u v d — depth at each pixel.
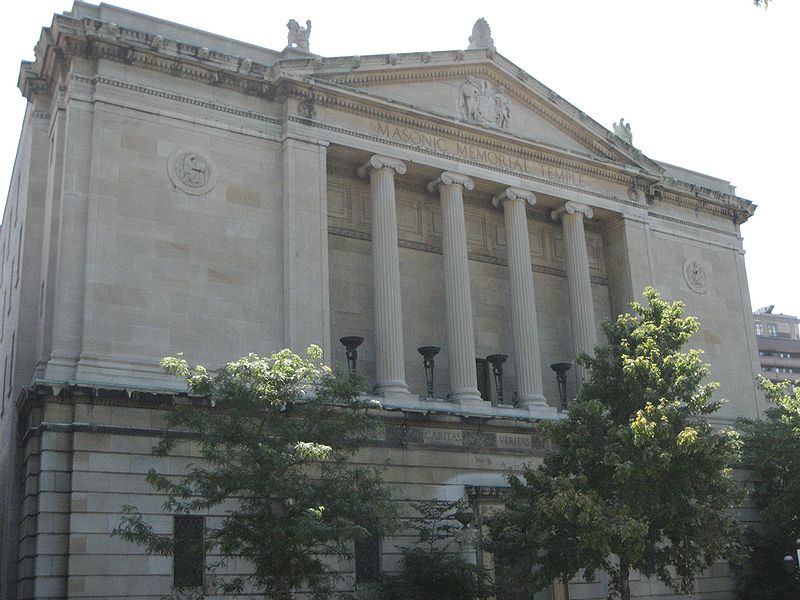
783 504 49.38
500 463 45.44
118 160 40.31
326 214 44.78
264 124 44.69
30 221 43.22
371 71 47.78
